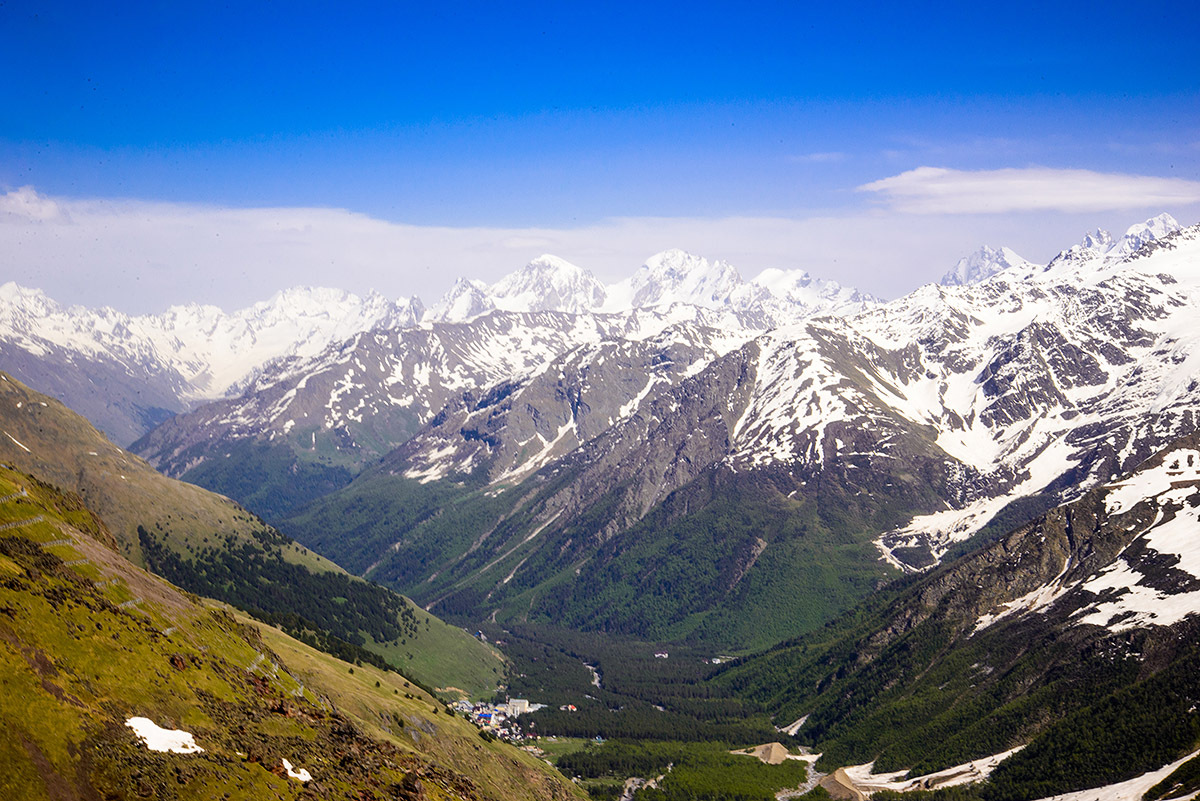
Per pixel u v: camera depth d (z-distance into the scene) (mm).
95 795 144500
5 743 142875
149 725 165875
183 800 152125
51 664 163875
